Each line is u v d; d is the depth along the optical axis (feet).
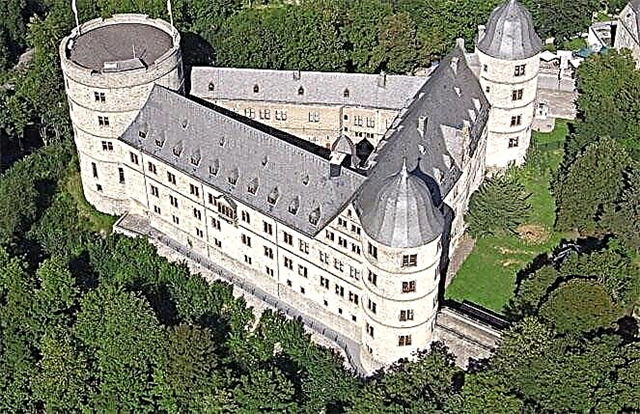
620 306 437.99
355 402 413.80
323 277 461.37
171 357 428.97
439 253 422.00
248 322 493.36
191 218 514.27
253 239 485.15
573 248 499.51
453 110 503.61
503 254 510.17
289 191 460.96
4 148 646.74
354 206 421.59
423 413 401.70
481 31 551.59
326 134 589.32
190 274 519.60
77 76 510.17
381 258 412.77
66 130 634.02
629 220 485.56
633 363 396.98
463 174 494.18
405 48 654.12
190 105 501.15
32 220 556.92
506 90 541.34
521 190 522.06
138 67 513.45
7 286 467.11
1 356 457.68
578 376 395.55
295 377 460.14
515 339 412.36
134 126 522.06
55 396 435.94
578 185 501.56
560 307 422.00
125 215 552.82
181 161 499.10
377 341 443.32
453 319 450.71
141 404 438.40
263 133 474.08
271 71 577.43
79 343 453.17
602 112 559.38
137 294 465.47
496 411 391.86
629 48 640.58
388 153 450.30
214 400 416.67
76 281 511.40
